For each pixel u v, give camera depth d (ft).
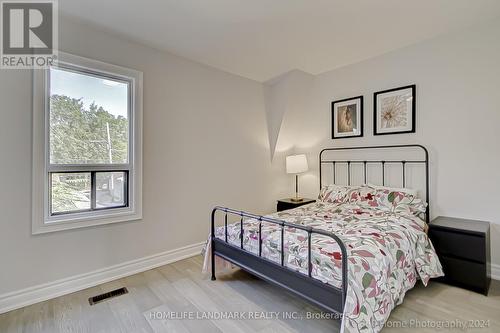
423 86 8.93
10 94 6.28
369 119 10.41
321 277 5.06
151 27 7.52
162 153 9.04
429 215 8.85
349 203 9.62
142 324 5.71
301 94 12.26
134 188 8.36
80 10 6.64
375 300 4.79
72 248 7.22
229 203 11.15
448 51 8.36
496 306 6.25
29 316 6.01
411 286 6.25
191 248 9.86
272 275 6.10
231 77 11.10
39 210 6.68
